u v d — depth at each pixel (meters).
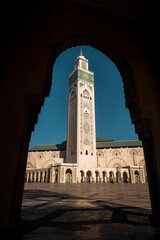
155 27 4.96
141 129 4.21
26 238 2.53
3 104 3.18
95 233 2.76
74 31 4.48
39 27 4.11
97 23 4.86
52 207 5.25
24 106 3.33
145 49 5.22
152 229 2.98
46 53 3.94
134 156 50.28
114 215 4.09
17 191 2.86
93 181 38.28
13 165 2.93
